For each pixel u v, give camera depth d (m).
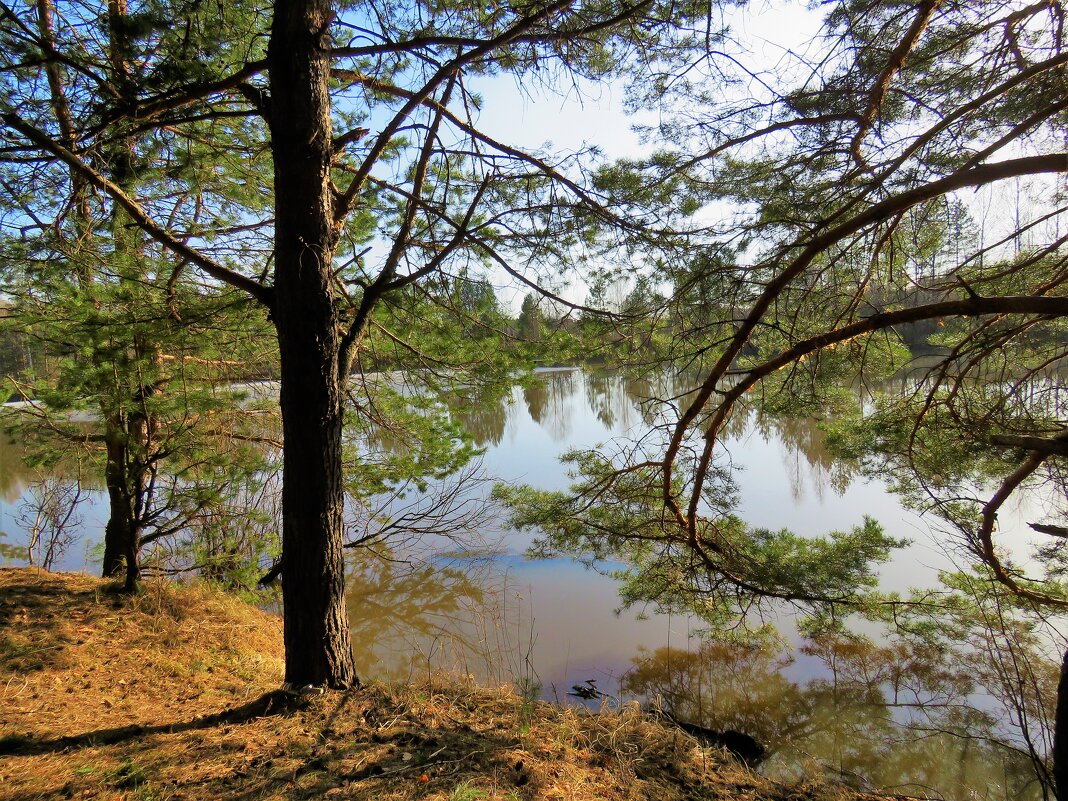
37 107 3.75
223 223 6.05
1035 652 5.04
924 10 3.44
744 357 5.39
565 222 4.52
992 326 4.77
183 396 5.51
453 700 3.84
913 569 8.18
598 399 23.58
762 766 4.61
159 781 2.63
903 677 5.80
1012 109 3.84
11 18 3.31
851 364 4.65
